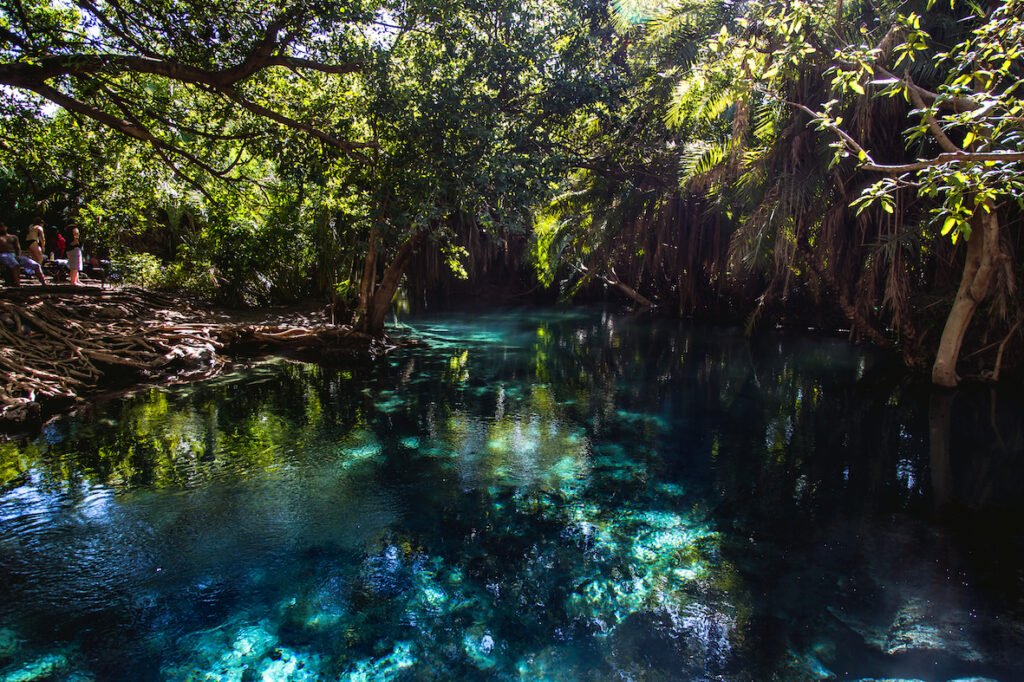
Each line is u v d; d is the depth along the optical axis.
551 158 12.42
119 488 6.38
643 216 17.41
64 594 4.50
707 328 19.53
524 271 28.88
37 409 8.53
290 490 6.39
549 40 12.52
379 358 14.13
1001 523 5.58
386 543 5.30
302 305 19.17
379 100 10.62
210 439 7.95
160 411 9.17
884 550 5.10
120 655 3.87
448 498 6.23
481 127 10.57
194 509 5.91
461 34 11.34
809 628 4.11
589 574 4.83
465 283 27.52
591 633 4.11
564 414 9.39
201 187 13.43
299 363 13.20
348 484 6.56
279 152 11.15
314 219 17.48
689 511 5.93
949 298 10.95
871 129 10.26
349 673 3.73
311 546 5.24
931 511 5.86
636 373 12.65
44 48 8.70
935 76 9.19
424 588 4.64
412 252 15.77
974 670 3.63
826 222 11.49
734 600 4.46
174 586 4.62
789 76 9.99
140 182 14.01
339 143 11.04
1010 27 4.05
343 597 4.52
